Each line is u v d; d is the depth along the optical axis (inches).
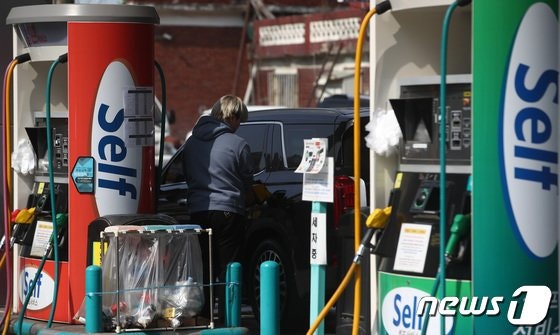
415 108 810.8
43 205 1059.9
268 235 1142.3
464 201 776.9
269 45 4456.2
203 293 955.3
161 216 975.6
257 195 1117.7
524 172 754.2
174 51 4837.6
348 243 914.7
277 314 967.0
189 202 1061.8
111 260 930.7
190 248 948.6
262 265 968.3
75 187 1014.4
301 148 1138.7
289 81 4347.9
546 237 759.7
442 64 748.0
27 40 1046.4
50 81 1006.4
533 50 753.6
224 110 1066.7
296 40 4264.3
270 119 1181.1
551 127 759.7
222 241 1050.1
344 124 1118.4
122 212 1025.5
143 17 1024.2
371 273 854.5
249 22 4837.6
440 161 773.3
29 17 1027.9
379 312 825.5
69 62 1014.4
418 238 797.2
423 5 812.0
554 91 760.3
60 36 1025.5
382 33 853.2
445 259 755.4
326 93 4077.3
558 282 766.5
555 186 762.8
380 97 855.7
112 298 930.1
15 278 1134.4
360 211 886.4
